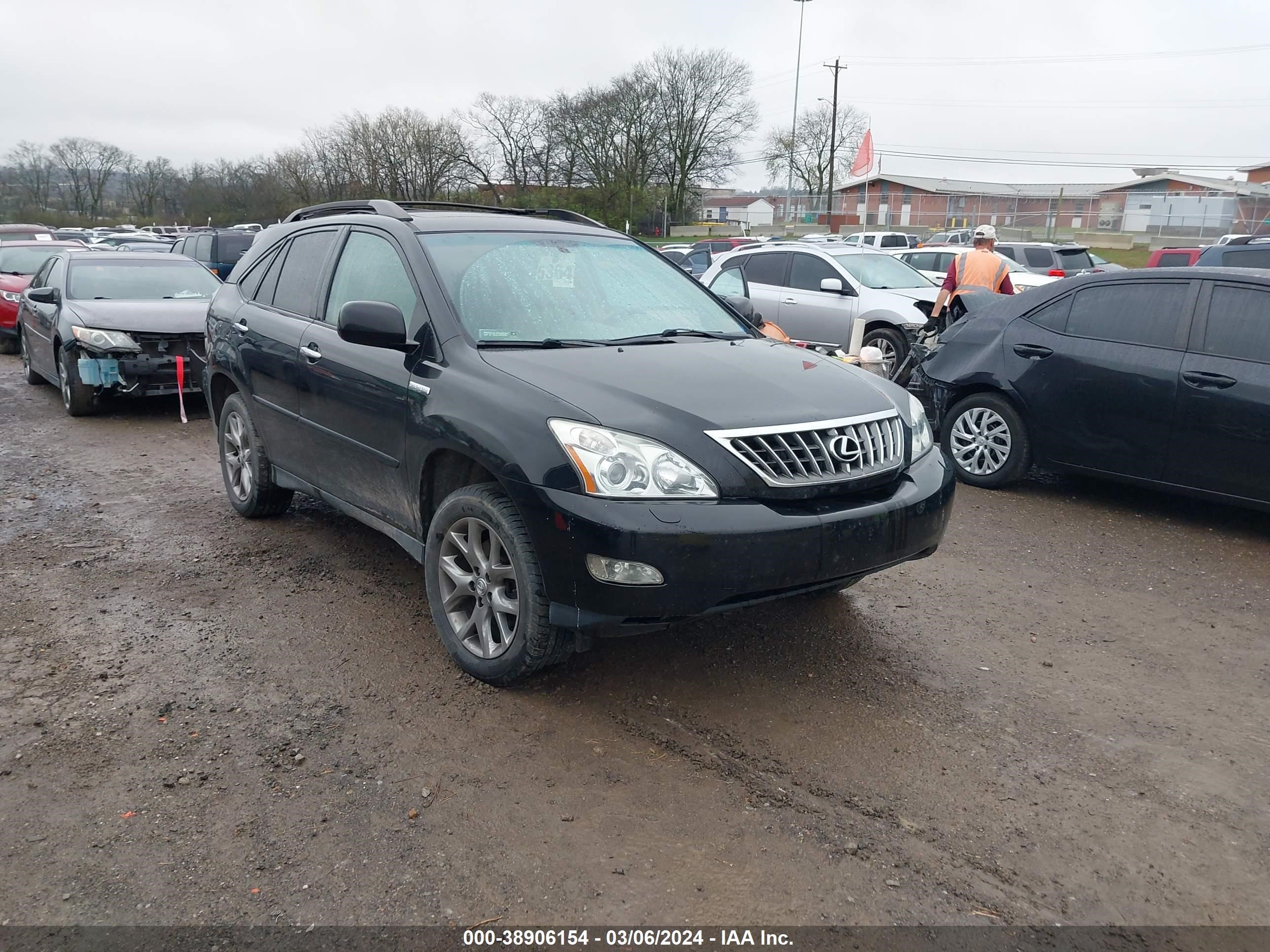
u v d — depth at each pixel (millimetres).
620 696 3535
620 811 2838
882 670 3834
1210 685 3787
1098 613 4527
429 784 2957
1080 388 6105
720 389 3414
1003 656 4012
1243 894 2547
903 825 2805
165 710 3375
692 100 56969
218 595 4453
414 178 57688
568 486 3090
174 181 70938
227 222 63375
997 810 2893
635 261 4699
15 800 2826
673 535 3004
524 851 2648
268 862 2582
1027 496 6656
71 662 3732
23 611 4238
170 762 3047
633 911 2430
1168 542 5637
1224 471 5539
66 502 6023
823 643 4074
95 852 2604
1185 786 3051
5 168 71250
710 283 12531
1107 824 2834
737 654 3928
